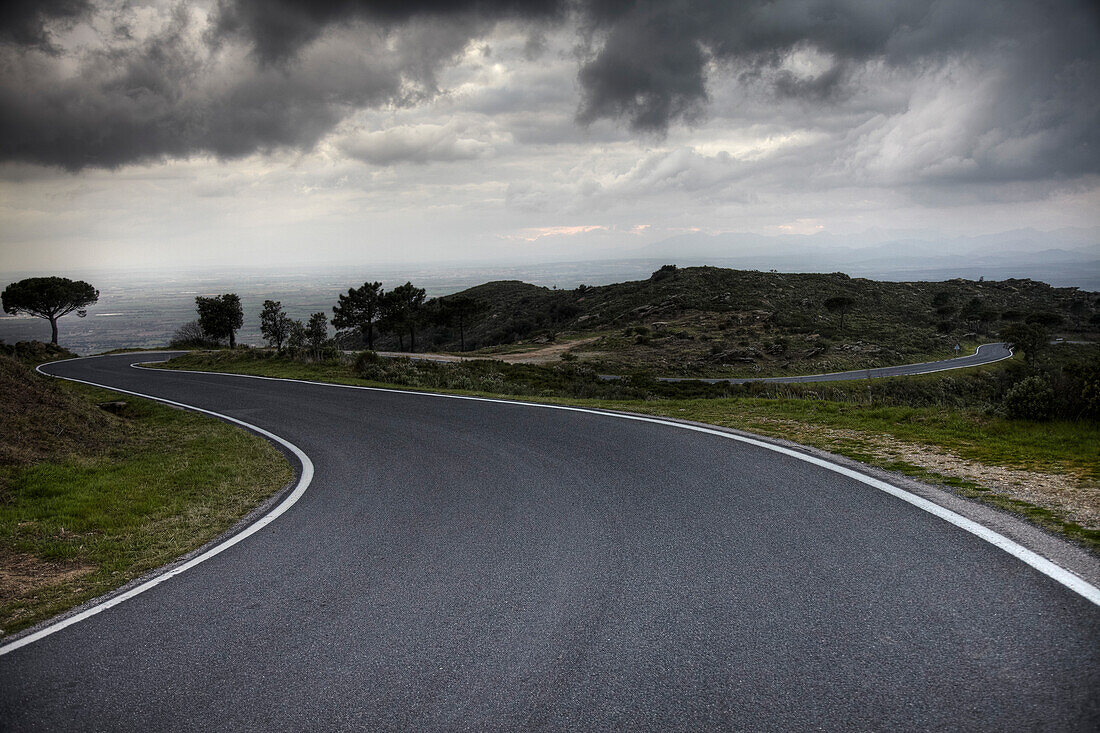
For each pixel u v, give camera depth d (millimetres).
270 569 4863
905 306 100812
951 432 8445
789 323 75875
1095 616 3168
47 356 49219
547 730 2582
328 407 15953
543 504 6203
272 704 2928
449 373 25656
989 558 4023
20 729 2838
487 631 3529
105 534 6230
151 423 15023
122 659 3488
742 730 2504
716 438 9031
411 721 2717
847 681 2799
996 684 2684
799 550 4461
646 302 94875
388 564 4781
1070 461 6457
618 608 3717
